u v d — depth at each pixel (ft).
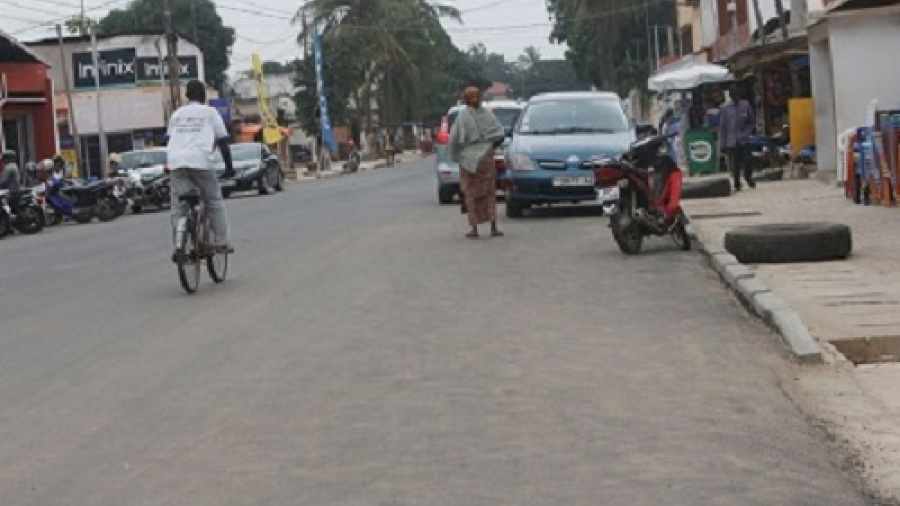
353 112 254.06
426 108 275.18
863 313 30.50
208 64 275.39
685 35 214.48
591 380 25.34
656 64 233.55
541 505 17.49
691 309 33.42
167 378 27.25
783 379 25.07
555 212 66.90
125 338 32.73
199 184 40.98
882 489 17.97
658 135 46.88
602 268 42.24
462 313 34.27
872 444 20.25
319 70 215.72
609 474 18.86
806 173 79.15
